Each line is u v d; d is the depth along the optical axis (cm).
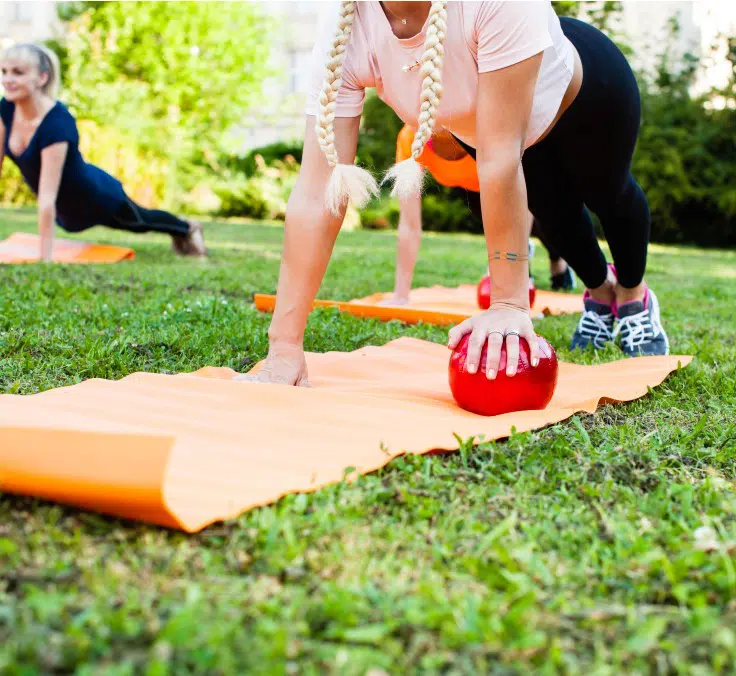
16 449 145
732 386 260
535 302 493
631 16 1744
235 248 837
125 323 334
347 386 249
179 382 223
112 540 133
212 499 143
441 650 106
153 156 1526
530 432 196
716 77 1545
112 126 1522
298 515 144
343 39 212
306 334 338
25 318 328
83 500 139
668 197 1459
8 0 2600
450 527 143
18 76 564
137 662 99
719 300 568
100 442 137
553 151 268
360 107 231
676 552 137
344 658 102
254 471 158
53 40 1748
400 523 145
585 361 317
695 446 197
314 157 229
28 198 1480
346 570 126
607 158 268
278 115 2156
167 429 184
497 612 115
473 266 777
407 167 215
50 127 573
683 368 280
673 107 1493
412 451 175
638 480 170
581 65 248
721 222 1476
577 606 118
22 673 95
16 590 116
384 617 113
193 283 504
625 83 259
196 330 319
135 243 849
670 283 689
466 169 320
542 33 200
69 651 100
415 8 203
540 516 150
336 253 862
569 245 312
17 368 249
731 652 105
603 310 343
